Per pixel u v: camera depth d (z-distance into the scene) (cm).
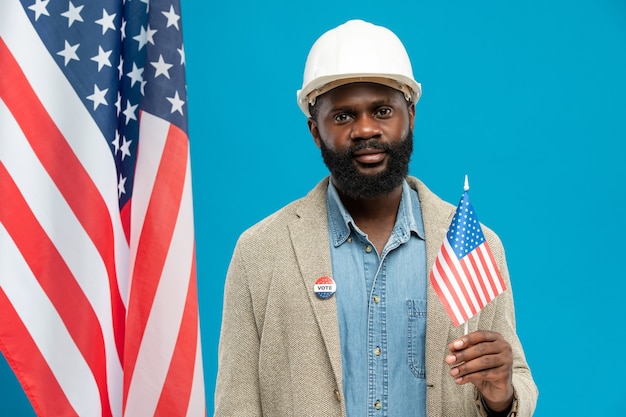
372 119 202
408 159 207
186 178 239
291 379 205
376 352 202
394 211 212
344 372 202
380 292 205
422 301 204
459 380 183
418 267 206
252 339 212
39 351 222
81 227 227
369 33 208
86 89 230
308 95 213
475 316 205
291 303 207
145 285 234
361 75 200
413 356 202
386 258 207
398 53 208
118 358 236
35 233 224
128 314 235
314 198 217
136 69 245
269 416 211
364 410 200
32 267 223
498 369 183
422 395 200
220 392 214
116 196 232
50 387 222
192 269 237
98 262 227
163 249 235
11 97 226
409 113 215
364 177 202
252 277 213
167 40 242
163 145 238
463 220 196
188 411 233
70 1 232
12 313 222
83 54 231
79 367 224
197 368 235
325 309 203
